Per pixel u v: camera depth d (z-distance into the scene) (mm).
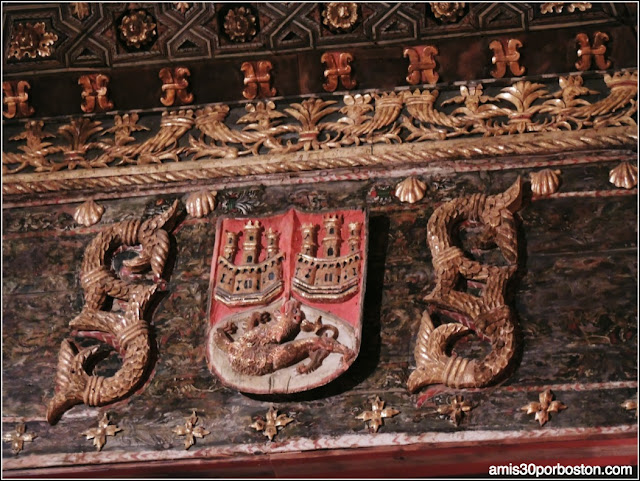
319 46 8945
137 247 8820
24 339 8641
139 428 8211
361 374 8086
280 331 8070
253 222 8594
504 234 8297
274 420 8047
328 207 8688
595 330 8039
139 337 8383
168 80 9148
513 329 8008
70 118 9305
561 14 8711
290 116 9055
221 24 8953
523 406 7863
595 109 8688
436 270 8242
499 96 8844
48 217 9023
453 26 8805
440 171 8688
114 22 9023
